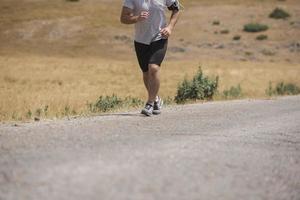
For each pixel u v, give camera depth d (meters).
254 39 150.50
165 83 79.25
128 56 138.38
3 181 9.31
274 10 172.12
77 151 12.25
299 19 168.62
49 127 17.22
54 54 137.62
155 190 8.94
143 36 21.17
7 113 29.61
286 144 15.28
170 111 23.52
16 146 13.22
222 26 161.38
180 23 162.75
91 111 26.98
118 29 159.12
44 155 11.73
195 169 10.73
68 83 77.62
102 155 11.59
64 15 170.12
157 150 12.48
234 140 15.16
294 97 38.62
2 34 155.75
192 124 18.53
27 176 9.57
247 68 106.50
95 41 150.75
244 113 23.03
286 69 107.69
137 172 10.02
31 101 41.97
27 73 89.19
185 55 135.00
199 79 38.12
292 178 11.05
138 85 77.44
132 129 16.78
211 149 13.26
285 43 147.75
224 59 131.62
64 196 8.34
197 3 185.00
